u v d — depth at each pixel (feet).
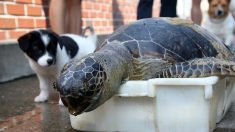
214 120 4.30
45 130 4.56
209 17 14.21
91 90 3.61
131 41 4.61
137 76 4.49
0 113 5.47
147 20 5.03
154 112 4.09
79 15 9.27
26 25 9.26
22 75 8.89
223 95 4.66
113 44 4.50
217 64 4.12
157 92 4.02
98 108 4.28
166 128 4.09
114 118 4.24
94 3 13.21
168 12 11.26
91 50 7.36
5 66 8.27
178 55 4.56
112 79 3.87
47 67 6.19
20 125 4.80
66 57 6.48
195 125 3.99
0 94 6.92
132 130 4.20
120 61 4.13
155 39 4.63
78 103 3.63
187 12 18.62
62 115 5.26
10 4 8.65
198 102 3.94
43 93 6.31
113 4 15.25
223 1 13.88
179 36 4.73
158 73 4.44
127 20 17.25
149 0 11.03
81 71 3.62
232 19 14.26
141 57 4.49
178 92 3.98
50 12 8.10
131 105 4.15
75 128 4.51
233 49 6.00
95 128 4.35
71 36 7.22
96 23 13.46
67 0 8.89
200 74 4.10
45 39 6.23
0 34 8.37
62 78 3.62
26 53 6.34
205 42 4.92
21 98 6.53
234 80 5.39
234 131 4.33
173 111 4.03
